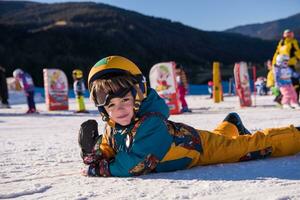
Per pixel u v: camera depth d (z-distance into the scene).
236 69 12.16
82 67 52.59
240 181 2.17
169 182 2.21
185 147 2.50
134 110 2.39
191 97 22.23
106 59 2.38
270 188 2.01
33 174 2.68
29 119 9.63
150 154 2.38
